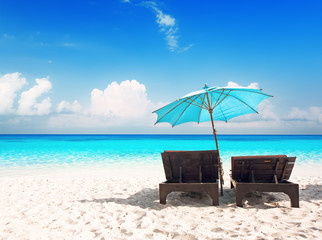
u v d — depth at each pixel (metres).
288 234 3.62
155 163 14.73
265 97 5.67
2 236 3.87
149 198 6.24
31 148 28.53
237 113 6.54
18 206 5.58
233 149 24.97
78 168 12.76
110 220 4.50
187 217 4.56
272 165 5.57
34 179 9.30
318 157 16.80
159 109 5.63
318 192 6.38
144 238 3.65
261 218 4.40
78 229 4.10
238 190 5.16
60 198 6.33
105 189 7.42
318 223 4.07
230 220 4.34
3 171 11.80
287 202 5.43
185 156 5.82
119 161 15.70
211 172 5.93
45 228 4.18
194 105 6.26
